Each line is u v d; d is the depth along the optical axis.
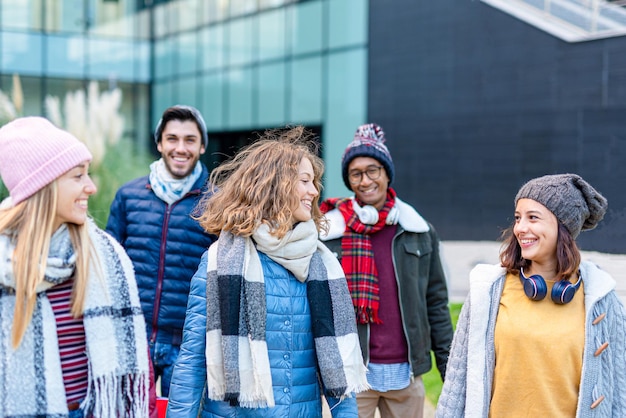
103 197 8.27
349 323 2.29
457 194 10.62
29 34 15.05
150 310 3.36
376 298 3.08
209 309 2.17
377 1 11.45
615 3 8.80
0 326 1.88
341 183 12.04
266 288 2.20
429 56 10.86
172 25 15.64
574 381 2.21
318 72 12.43
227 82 14.31
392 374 3.11
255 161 2.29
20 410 1.85
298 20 12.73
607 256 6.14
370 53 11.59
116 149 9.12
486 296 2.33
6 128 1.98
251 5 13.67
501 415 2.26
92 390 1.95
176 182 3.39
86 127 8.54
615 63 8.73
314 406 2.24
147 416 2.03
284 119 13.08
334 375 2.18
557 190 2.25
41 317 1.91
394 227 3.20
